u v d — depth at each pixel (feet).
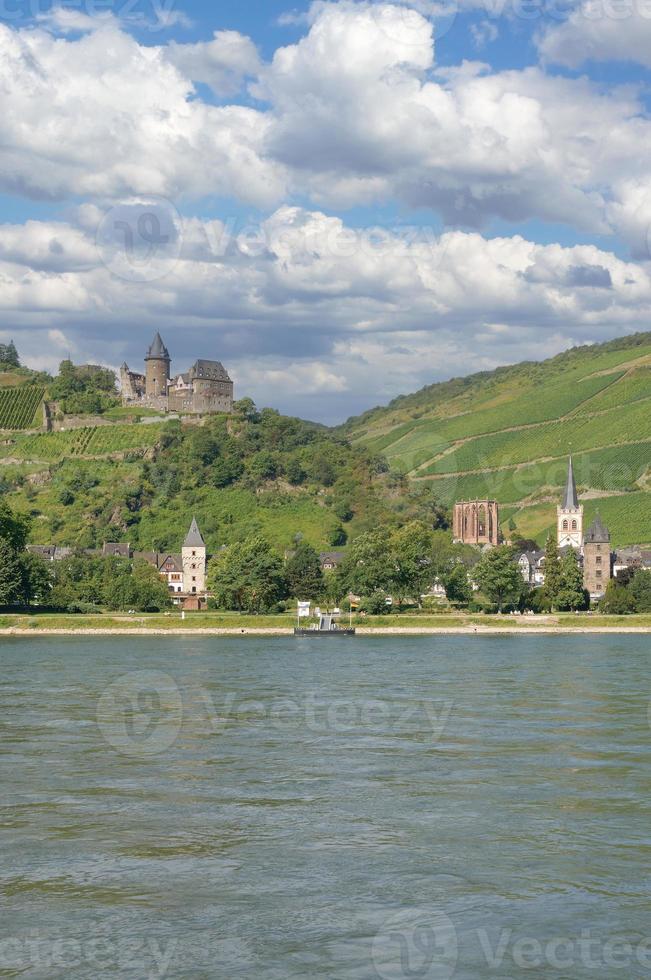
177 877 150.30
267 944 128.98
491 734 255.29
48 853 160.45
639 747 238.07
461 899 142.61
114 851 161.38
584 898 143.02
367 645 577.02
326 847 163.43
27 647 556.92
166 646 565.53
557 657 485.15
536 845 164.45
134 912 138.21
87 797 192.24
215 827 173.68
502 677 386.73
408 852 160.97
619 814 181.47
